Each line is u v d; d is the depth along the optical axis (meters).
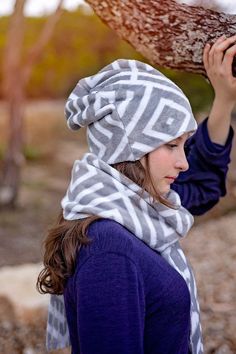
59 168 11.78
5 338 3.69
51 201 9.20
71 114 1.46
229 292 4.05
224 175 1.82
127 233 1.31
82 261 1.29
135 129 1.34
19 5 8.02
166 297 1.34
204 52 1.70
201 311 3.75
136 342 1.27
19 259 6.60
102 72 1.44
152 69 1.41
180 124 1.34
